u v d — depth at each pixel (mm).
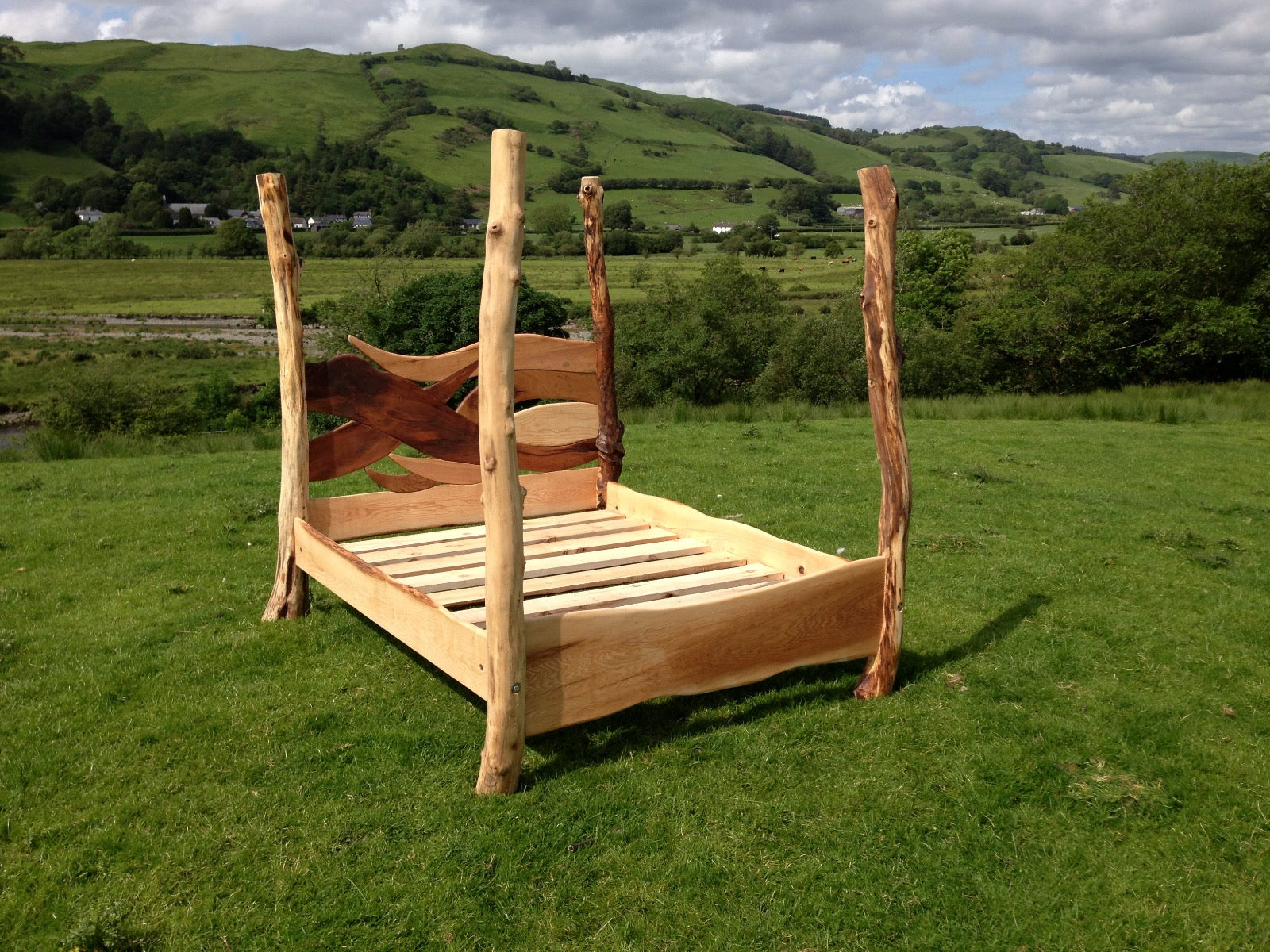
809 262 93625
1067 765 4129
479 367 3521
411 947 2963
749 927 3064
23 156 166875
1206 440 14023
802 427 15016
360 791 3865
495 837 3514
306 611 6074
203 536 8133
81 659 5273
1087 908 3203
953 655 5410
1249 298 25984
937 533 8242
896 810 3758
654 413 16688
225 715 4570
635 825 3619
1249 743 4371
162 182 163000
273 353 48969
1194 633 5793
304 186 153875
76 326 61000
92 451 13672
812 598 4590
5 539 7938
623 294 51656
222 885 3262
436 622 4230
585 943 2988
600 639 3988
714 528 6055
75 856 3408
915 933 3068
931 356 25203
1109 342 25906
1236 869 3434
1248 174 26453
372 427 6473
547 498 7113
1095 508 9297
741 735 4367
